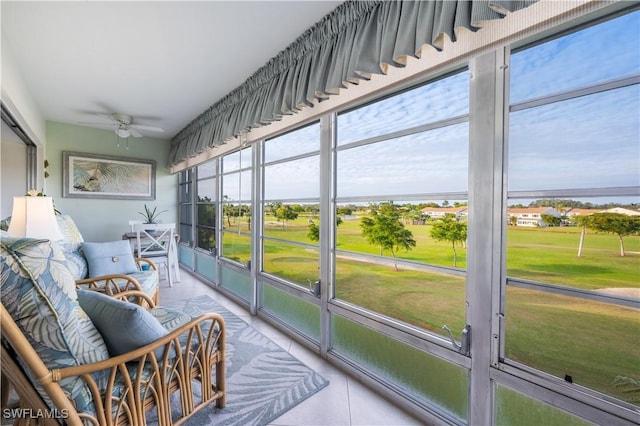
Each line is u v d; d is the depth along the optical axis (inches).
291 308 111.3
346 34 70.3
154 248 173.2
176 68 107.7
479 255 56.2
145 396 50.2
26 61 103.2
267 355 92.9
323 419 65.5
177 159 196.4
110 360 44.8
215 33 85.9
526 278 51.1
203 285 172.2
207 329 69.4
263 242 128.6
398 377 73.2
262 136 113.0
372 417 66.3
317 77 77.0
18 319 40.6
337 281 90.5
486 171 55.1
